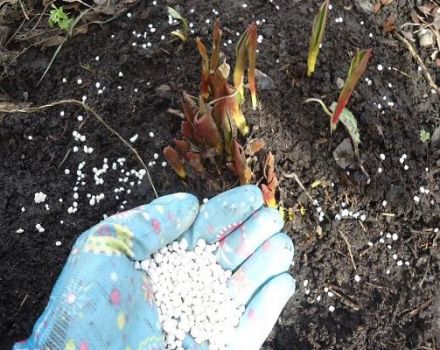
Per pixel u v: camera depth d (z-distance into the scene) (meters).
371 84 0.43
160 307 0.37
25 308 0.39
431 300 0.40
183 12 0.44
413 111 0.44
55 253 0.40
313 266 0.40
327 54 0.43
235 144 0.37
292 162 0.41
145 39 0.44
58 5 0.46
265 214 0.36
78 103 0.43
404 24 0.46
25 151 0.42
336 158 0.41
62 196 0.41
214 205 0.37
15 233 0.40
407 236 0.41
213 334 0.36
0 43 0.45
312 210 0.40
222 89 0.36
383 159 0.42
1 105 0.43
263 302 0.36
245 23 0.44
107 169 0.41
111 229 0.34
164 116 0.41
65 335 0.31
